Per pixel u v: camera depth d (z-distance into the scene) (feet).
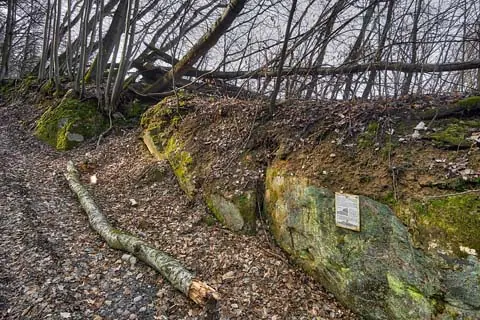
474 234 8.04
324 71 19.66
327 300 11.04
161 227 15.46
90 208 16.51
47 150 27.84
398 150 11.07
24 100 41.57
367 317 10.02
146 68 35.45
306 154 13.53
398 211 9.63
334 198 11.29
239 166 16.20
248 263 12.66
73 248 13.60
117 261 12.96
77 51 45.24
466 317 7.83
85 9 32.12
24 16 59.98
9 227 14.73
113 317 10.15
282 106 16.93
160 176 19.84
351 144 12.40
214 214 15.87
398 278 9.32
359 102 14.56
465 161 9.70
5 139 29.78
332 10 19.02
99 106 31.50
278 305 10.77
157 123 24.29
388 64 18.10
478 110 11.48
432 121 11.44
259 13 23.13
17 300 10.48
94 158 24.95
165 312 10.40
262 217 14.53
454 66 18.08
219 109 19.99
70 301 10.61
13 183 19.48
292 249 12.84
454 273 8.14
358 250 10.36
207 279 11.81
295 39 19.16
